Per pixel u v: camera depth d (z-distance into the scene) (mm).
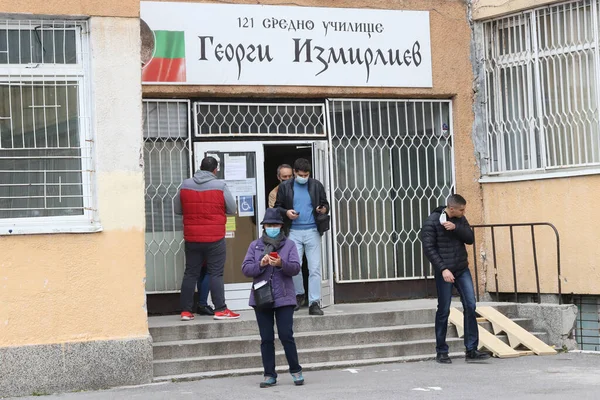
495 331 11367
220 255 10898
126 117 9508
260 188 12172
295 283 11703
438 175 13141
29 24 9383
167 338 10312
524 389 8492
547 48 12586
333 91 12445
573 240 12203
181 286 11125
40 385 9039
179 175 11922
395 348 10656
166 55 11727
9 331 9008
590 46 12180
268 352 9031
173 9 11766
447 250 10164
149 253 11773
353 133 12750
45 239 9156
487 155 13195
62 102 9438
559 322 11383
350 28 12539
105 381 9242
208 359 9914
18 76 9328
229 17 11992
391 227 12930
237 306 12016
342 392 8570
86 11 9398
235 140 12102
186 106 11984
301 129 12461
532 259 12648
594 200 12000
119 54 9508
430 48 12953
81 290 9242
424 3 12938
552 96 12547
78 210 9422
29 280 9094
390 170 12938
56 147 9398
